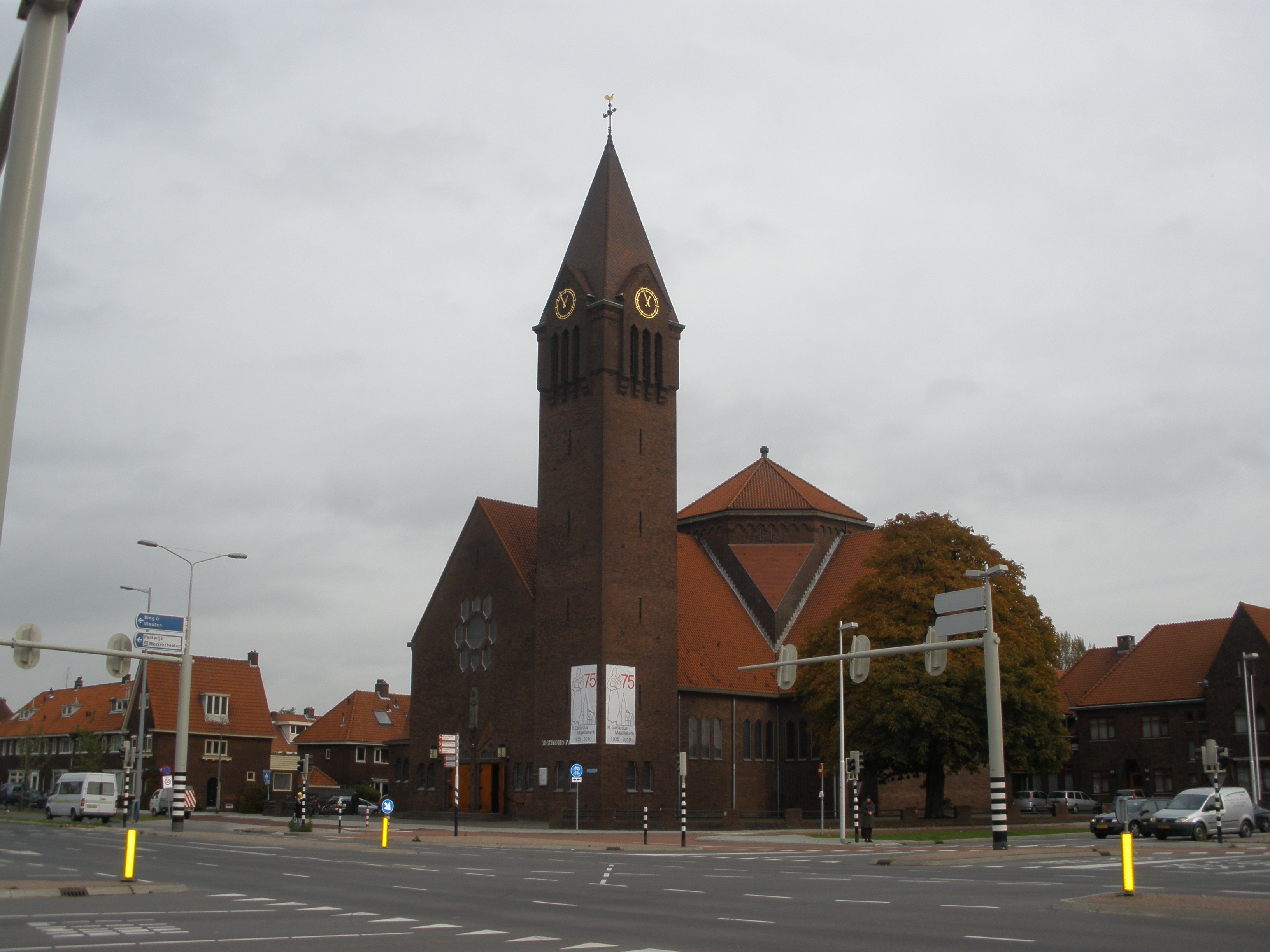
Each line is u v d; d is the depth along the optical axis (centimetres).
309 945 1609
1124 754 9294
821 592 8288
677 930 1819
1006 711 6062
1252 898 2238
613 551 6706
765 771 7688
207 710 10106
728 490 8956
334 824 6769
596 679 6519
